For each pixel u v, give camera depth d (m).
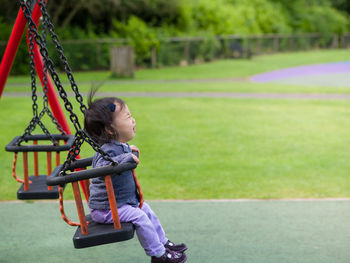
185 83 16.00
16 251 3.09
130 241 3.23
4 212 3.89
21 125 8.23
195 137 7.38
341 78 17.81
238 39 31.17
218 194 4.45
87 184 2.61
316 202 4.14
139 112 9.78
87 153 5.78
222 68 23.14
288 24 39.34
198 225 3.54
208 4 30.77
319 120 8.85
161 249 2.44
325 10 41.19
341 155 6.16
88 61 22.25
